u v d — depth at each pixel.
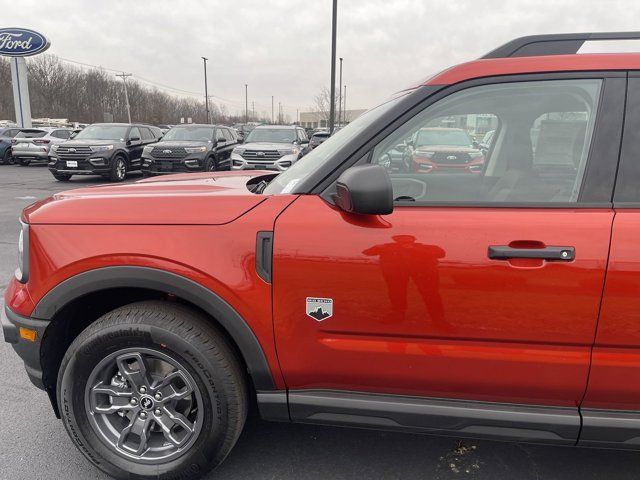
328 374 1.92
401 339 1.83
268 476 2.21
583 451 2.38
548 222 1.71
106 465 2.12
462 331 1.78
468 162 1.92
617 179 1.74
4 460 2.32
